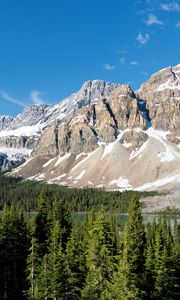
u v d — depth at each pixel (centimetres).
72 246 6650
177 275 7000
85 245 6819
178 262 7069
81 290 6097
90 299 5553
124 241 5844
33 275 6975
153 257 6706
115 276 5278
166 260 6588
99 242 5619
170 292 6412
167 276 6438
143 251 6347
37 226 8169
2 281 7394
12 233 7656
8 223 7725
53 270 6275
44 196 8612
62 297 6231
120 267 5269
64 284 6281
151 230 10894
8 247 7544
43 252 7644
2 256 7469
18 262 7731
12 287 7500
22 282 7562
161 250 7156
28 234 8056
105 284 5516
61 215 8369
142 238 6712
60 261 6366
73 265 6469
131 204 6769
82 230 8162
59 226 7556
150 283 6081
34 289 6700
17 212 8825
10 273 7606
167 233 10588
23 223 8119
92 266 5619
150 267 6388
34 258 6938
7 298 7269
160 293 6262
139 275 5531
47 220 8375
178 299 6794
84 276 6438
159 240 7081
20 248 7762
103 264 5553
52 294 6197
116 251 6003
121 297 5125
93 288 5588
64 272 6366
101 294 5422
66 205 8588
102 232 5672
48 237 8050
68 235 7662
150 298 6050
